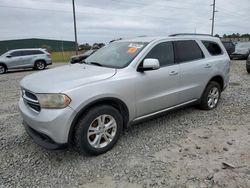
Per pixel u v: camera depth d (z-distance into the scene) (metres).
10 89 8.80
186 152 3.51
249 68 11.07
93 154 3.40
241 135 4.07
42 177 2.98
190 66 4.61
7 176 3.00
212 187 2.70
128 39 4.70
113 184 2.81
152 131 4.29
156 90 4.02
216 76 5.30
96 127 3.38
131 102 3.67
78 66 4.15
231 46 19.27
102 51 4.68
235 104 5.90
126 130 4.34
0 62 15.17
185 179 2.86
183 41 4.69
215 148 3.61
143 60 3.88
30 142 3.93
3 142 3.94
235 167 3.07
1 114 5.45
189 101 4.81
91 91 3.18
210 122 4.70
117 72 3.61
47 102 3.02
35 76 3.72
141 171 3.05
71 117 3.04
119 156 3.43
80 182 2.87
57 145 3.07
